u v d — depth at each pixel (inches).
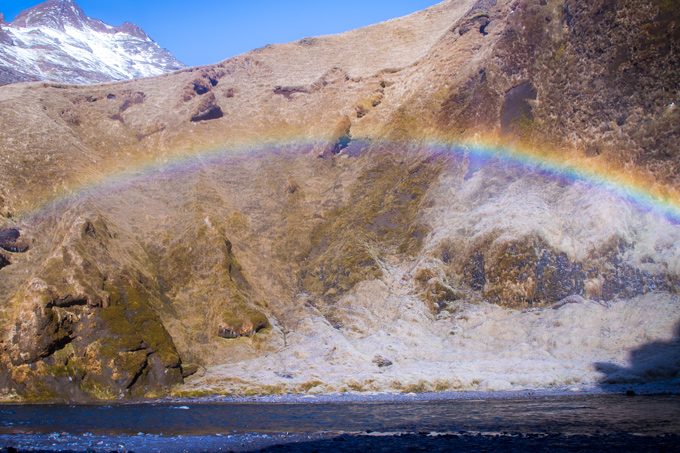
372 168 2532.0
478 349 1761.8
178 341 1859.0
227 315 1940.2
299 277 2215.8
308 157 2800.2
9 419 1222.9
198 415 1248.2
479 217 2097.7
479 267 1984.5
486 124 2375.7
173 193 2522.1
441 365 1676.9
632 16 2103.8
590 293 1800.0
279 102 3189.0
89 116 2997.0
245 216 2428.6
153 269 2107.5
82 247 1859.0
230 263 2134.6
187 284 2079.2
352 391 1566.2
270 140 2933.1
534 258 1898.4
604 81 2126.0
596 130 2097.7
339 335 1902.1
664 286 1723.7
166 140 2893.7
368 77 3161.9
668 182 1903.3
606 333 1664.6
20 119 2615.7
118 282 1838.1
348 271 2130.9
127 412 1314.0
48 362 1606.8
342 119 2844.5
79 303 1706.4
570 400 1254.9
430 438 897.5
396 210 2327.8
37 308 1630.2
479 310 1895.9
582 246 1862.7
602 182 1987.0
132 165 2723.9
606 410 1100.5
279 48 3745.1
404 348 1817.2
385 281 2075.5
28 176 2308.1
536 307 1855.3
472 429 969.5
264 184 2618.1
